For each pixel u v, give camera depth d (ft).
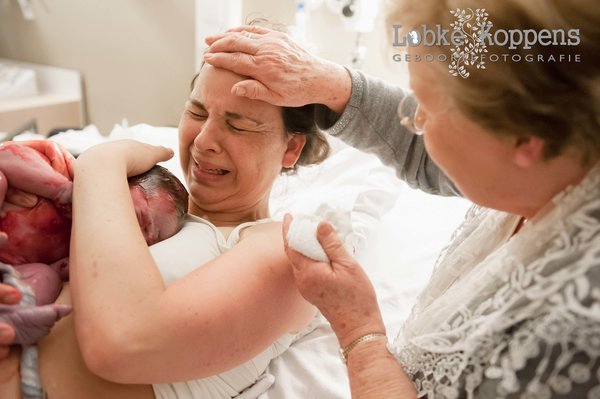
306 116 3.25
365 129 3.51
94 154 2.72
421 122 2.16
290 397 3.17
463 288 2.16
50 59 9.34
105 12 8.28
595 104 1.60
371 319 2.28
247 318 2.51
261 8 7.00
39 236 2.63
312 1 6.55
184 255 2.76
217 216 3.41
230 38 2.93
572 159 1.76
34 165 2.58
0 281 2.45
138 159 2.87
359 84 3.36
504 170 1.86
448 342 1.98
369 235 4.68
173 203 2.88
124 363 2.23
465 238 2.62
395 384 2.11
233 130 2.99
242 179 3.15
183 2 7.41
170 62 8.01
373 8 6.27
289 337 3.41
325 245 2.34
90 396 2.51
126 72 8.54
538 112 1.63
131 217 2.50
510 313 1.76
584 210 1.70
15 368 2.43
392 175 5.48
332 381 3.36
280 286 2.66
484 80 1.65
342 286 2.27
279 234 2.91
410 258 4.63
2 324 2.19
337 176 5.42
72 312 2.47
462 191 2.07
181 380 2.46
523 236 1.93
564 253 1.70
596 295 1.54
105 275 2.28
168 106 8.40
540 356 1.62
